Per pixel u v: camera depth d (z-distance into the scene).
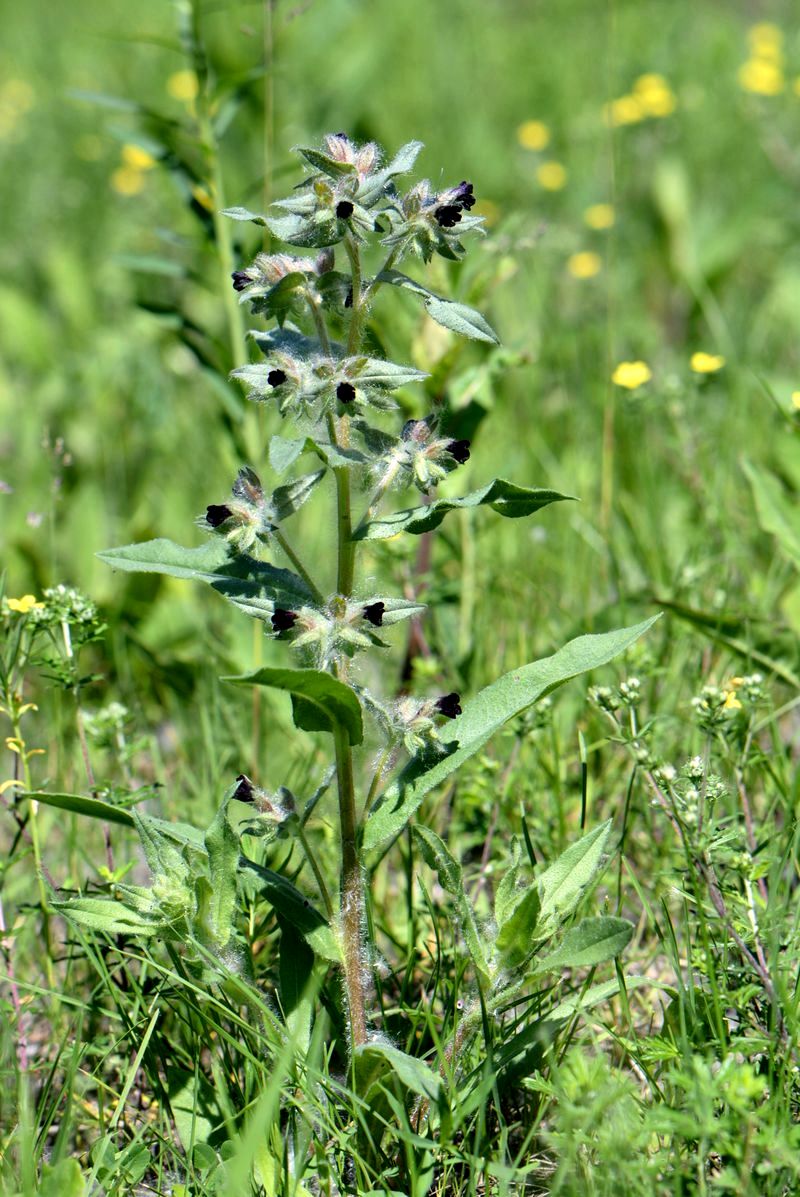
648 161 12.75
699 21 16.78
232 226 6.76
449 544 6.98
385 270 3.95
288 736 6.38
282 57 11.49
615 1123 3.68
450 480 6.95
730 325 10.34
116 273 11.65
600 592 7.36
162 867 4.15
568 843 5.42
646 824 5.40
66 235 12.74
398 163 3.84
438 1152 3.99
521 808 4.99
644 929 5.21
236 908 4.32
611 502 7.88
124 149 12.75
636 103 12.93
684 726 6.00
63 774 5.76
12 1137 4.14
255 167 11.13
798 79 12.98
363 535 3.99
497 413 8.84
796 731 6.14
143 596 7.37
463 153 13.34
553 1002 4.57
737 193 12.19
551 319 10.28
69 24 17.52
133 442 9.39
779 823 5.50
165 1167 4.31
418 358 6.70
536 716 5.54
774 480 6.73
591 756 6.06
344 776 4.09
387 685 7.01
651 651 6.34
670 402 7.97
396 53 15.76
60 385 10.00
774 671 6.06
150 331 10.41
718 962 4.36
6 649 5.09
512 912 4.11
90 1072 4.64
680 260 10.88
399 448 3.97
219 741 6.20
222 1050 4.40
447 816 5.78
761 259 11.48
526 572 7.54
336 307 4.07
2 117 15.16
